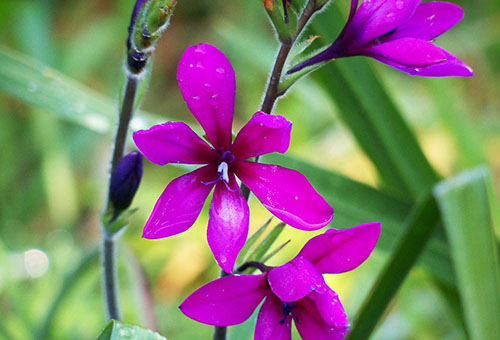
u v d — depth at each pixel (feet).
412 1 0.90
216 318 0.88
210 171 0.90
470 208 1.07
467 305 1.05
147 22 0.92
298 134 1.79
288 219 0.87
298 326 0.90
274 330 0.90
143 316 1.20
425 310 1.51
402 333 1.51
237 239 0.88
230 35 1.69
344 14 1.18
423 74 0.90
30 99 1.23
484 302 1.05
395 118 1.22
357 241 0.88
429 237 1.05
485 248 1.06
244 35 1.69
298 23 0.90
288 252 1.58
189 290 1.73
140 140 0.88
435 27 0.92
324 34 1.18
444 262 1.17
